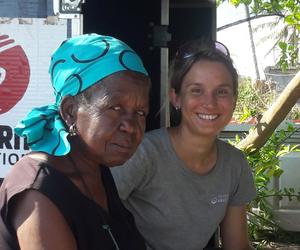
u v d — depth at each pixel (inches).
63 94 55.0
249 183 94.9
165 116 112.7
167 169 85.1
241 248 96.2
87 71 53.9
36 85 78.6
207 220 88.7
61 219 51.7
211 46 85.1
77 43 55.6
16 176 53.2
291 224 210.1
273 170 176.2
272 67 408.2
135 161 82.6
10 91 78.6
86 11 113.5
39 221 50.5
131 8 114.9
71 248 52.0
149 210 86.7
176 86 87.0
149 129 114.0
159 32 114.1
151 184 85.3
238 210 95.9
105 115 54.0
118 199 64.6
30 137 55.7
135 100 54.6
